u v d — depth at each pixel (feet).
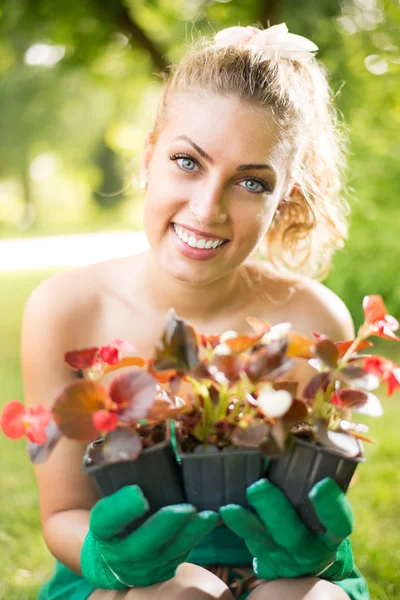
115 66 28.73
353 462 3.94
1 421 3.77
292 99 5.28
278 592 4.34
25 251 57.41
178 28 26.12
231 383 3.77
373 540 8.34
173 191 4.98
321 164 6.20
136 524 3.97
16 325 25.61
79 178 92.84
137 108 36.65
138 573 4.19
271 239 6.39
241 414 3.96
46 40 25.71
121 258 5.97
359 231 19.22
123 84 29.81
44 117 75.61
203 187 4.90
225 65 5.06
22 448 12.47
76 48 25.71
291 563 4.27
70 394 3.61
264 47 5.52
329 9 22.56
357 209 19.19
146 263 5.72
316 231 6.43
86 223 96.43
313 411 3.99
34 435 3.75
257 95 4.98
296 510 4.02
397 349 19.07
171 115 5.11
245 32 5.82
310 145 5.87
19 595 7.35
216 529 5.01
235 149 4.86
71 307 5.64
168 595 4.28
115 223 93.56
